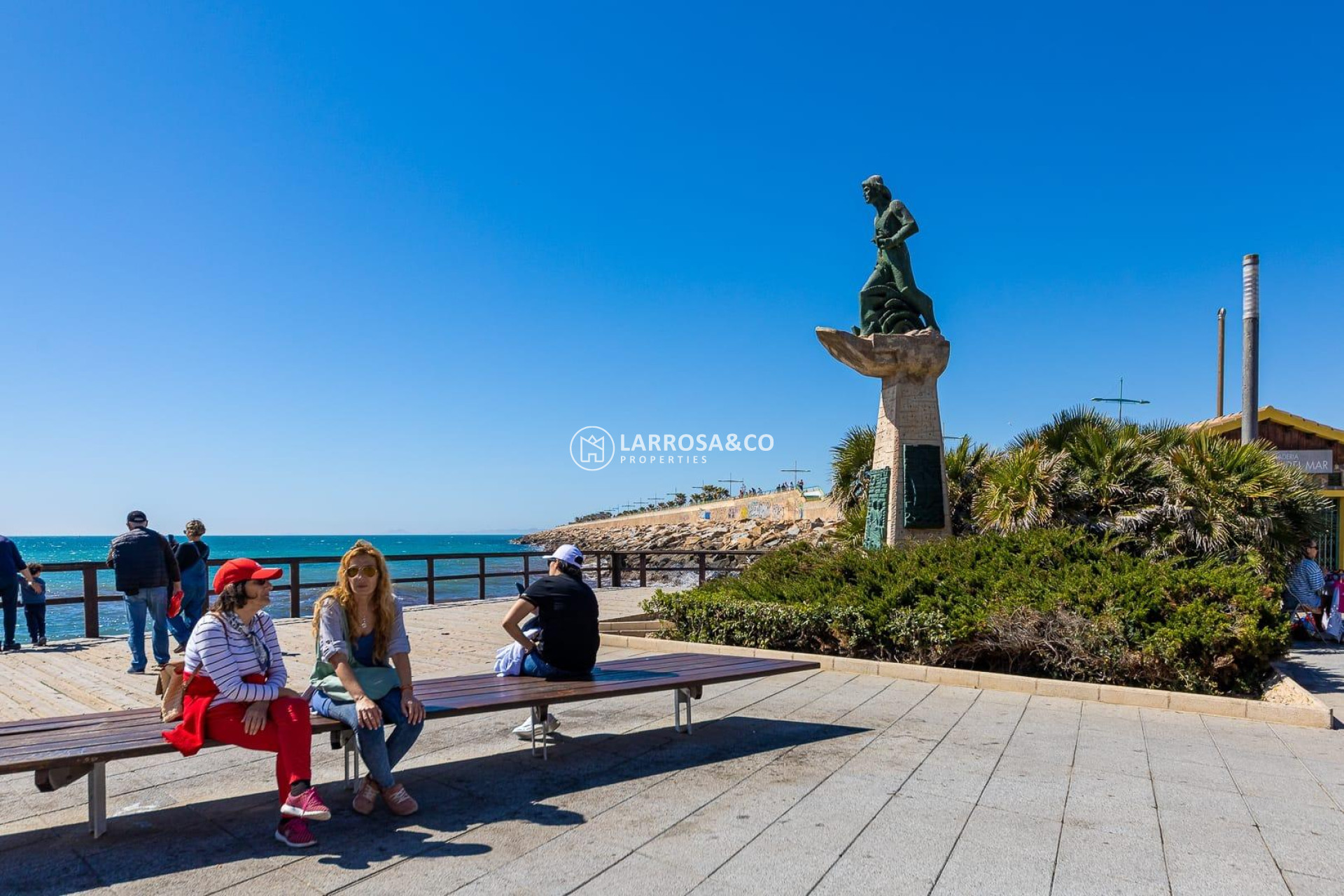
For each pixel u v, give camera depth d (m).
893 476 10.43
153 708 4.11
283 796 3.48
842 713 5.89
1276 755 4.85
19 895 2.94
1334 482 13.61
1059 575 7.73
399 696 3.97
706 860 3.28
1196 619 6.51
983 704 6.20
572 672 4.87
